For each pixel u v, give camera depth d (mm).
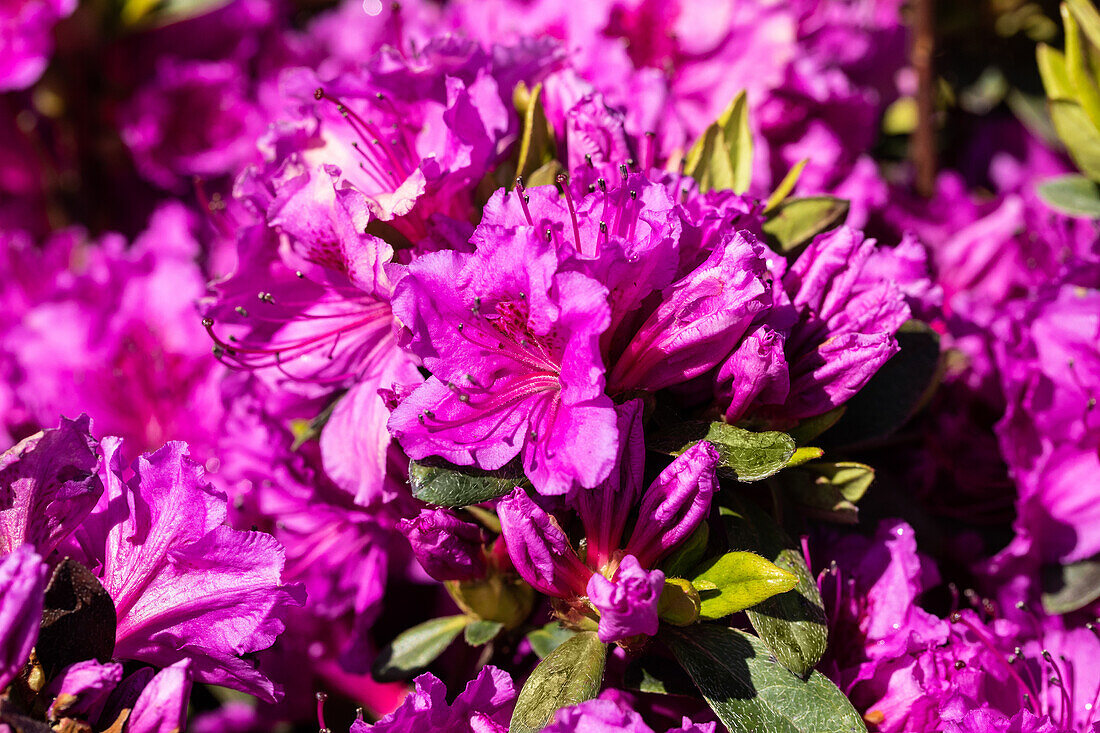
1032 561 521
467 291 431
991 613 504
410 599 561
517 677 493
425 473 433
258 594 440
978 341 548
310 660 570
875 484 517
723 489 462
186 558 440
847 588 483
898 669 473
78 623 425
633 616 416
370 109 480
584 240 441
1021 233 601
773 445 439
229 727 594
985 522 535
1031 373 520
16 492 432
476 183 477
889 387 495
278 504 523
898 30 699
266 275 482
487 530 490
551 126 492
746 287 431
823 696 438
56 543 439
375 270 452
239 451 527
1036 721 446
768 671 441
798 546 473
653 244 432
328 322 482
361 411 468
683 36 601
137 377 589
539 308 426
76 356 590
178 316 596
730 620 460
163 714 417
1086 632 501
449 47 469
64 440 434
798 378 458
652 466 452
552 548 433
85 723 422
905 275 511
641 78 531
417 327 431
